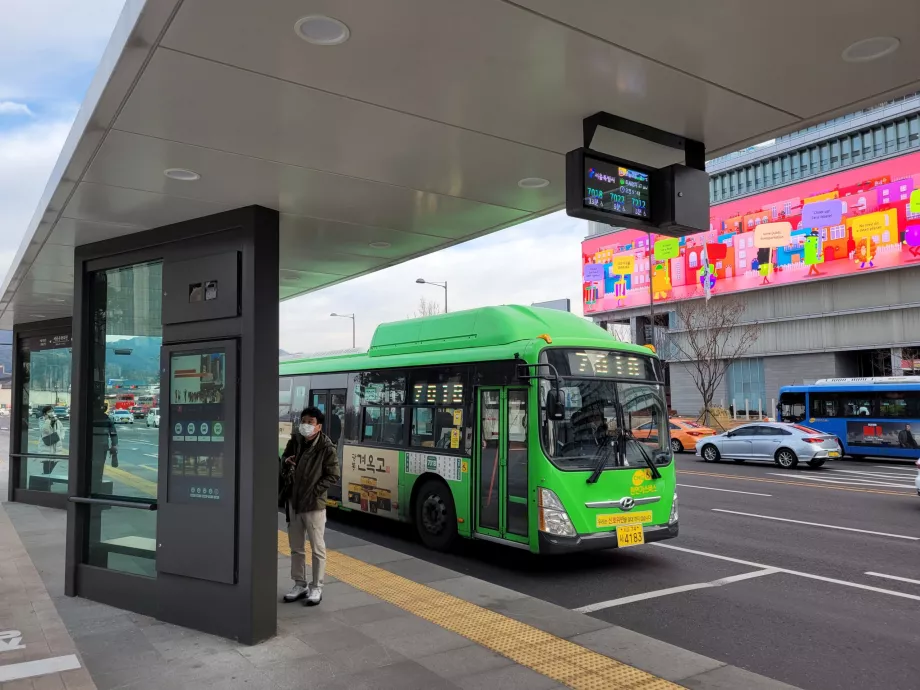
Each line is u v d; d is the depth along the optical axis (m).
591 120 4.49
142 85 3.78
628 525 8.34
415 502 10.18
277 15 3.16
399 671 4.64
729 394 48.53
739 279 46.97
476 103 4.20
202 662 4.75
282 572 7.42
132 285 6.36
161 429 5.69
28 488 12.80
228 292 5.41
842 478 18.36
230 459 5.23
